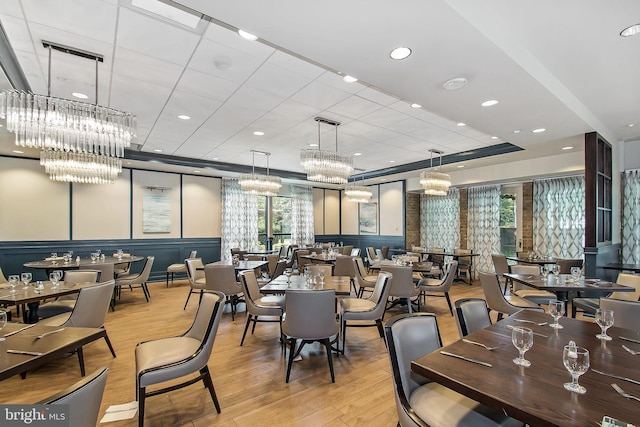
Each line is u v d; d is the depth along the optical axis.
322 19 1.96
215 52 2.79
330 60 2.47
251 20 1.98
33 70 3.08
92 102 3.88
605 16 2.26
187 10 2.06
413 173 8.36
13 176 6.18
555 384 1.28
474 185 8.08
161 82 3.37
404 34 2.12
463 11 1.95
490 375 1.36
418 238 9.63
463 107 3.46
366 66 2.56
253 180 6.50
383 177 9.09
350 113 4.31
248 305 3.53
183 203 8.20
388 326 1.74
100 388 1.25
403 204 9.35
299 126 4.88
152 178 7.75
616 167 5.38
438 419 1.49
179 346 2.35
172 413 2.29
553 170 6.18
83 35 2.54
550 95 3.13
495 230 7.78
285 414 2.28
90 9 2.23
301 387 2.66
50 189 6.52
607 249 4.75
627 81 3.28
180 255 8.10
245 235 8.99
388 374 2.90
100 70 3.11
